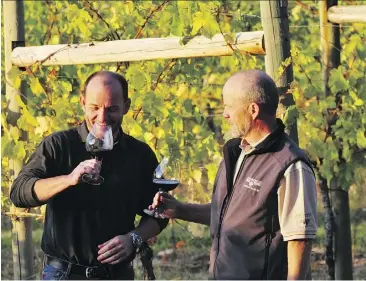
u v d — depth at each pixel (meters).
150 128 7.02
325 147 7.12
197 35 6.18
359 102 7.06
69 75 7.61
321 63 7.56
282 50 5.84
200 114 7.38
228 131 7.94
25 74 6.93
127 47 6.39
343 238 7.29
